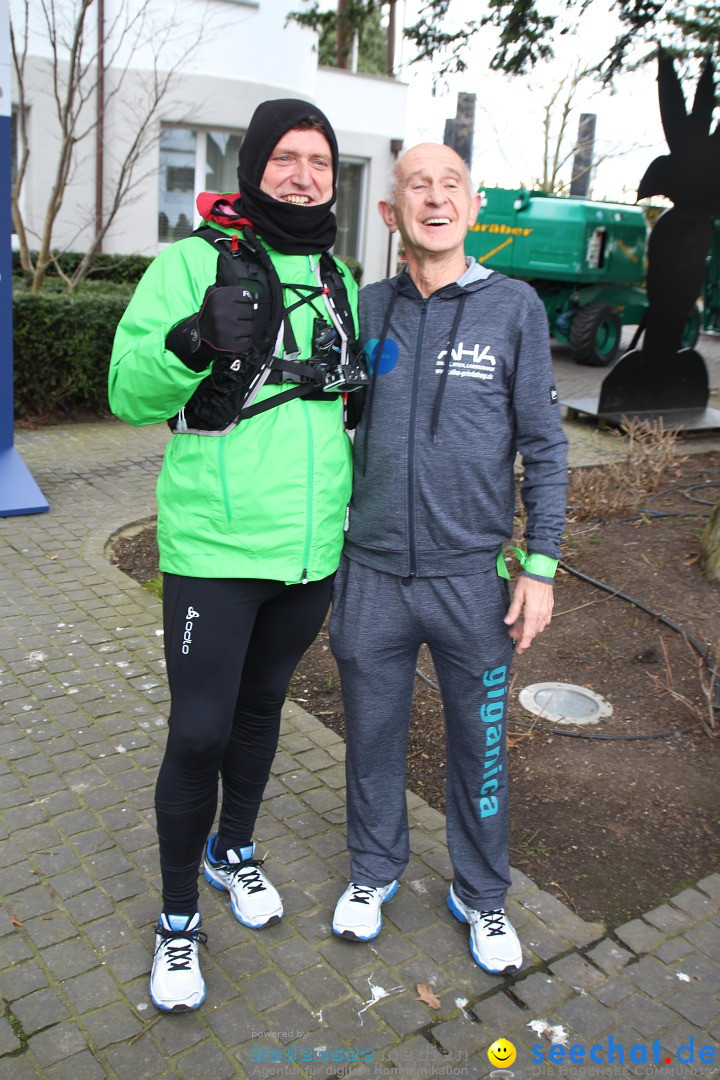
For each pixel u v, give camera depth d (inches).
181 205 504.4
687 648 159.5
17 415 307.9
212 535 77.0
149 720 131.4
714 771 124.7
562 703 141.7
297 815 112.2
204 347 69.0
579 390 430.0
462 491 80.4
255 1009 84.2
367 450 82.9
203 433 76.4
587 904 99.6
